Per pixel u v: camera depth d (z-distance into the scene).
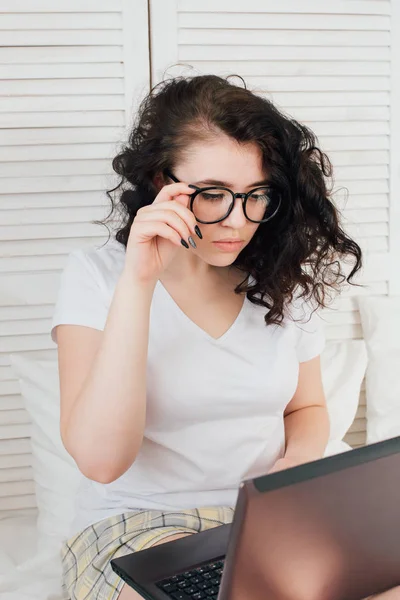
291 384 1.46
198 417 1.39
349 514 0.90
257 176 1.29
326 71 1.90
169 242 1.24
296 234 1.44
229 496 1.42
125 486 1.40
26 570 1.60
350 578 0.94
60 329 1.39
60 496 1.68
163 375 1.37
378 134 1.95
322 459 0.88
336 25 1.88
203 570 1.14
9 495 1.89
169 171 1.33
